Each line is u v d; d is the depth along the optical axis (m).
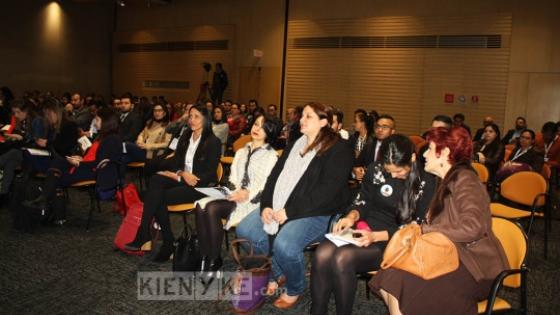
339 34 10.79
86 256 3.58
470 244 1.97
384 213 2.54
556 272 3.69
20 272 3.22
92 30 14.47
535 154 6.08
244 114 10.18
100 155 4.25
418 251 1.88
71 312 2.68
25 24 12.96
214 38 12.69
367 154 4.80
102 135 4.32
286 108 11.63
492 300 1.91
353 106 10.73
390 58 10.22
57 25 13.66
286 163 2.94
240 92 12.33
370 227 2.53
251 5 12.02
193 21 13.10
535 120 8.89
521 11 8.86
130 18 14.47
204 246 3.14
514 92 9.02
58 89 13.79
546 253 4.11
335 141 2.82
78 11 14.11
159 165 4.32
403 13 10.02
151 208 3.39
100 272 3.27
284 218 2.68
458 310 1.92
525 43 8.87
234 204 3.21
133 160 5.84
